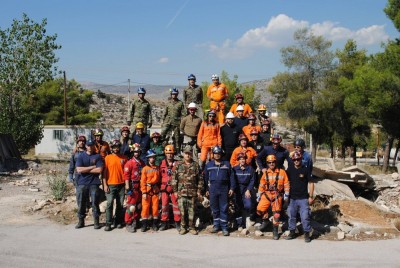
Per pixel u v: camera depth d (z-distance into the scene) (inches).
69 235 400.2
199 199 410.3
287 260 329.1
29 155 1397.6
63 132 1400.1
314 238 394.6
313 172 533.6
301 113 1560.0
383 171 1208.2
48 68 1171.3
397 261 328.2
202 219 442.6
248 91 1919.3
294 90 1600.6
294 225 390.0
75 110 2143.2
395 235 409.1
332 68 1583.4
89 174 421.4
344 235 399.2
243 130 471.2
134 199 414.6
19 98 1160.8
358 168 566.9
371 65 1067.3
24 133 1141.1
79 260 327.6
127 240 383.2
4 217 466.3
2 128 1107.3
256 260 328.8
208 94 574.6
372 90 992.9
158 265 316.8
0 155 924.0
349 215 451.2
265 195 395.2
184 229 404.5
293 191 387.9
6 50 1143.0
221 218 404.8
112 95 3336.6
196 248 359.9
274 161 394.6
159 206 427.8
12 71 1140.5
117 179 419.5
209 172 409.4
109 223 416.8
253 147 453.1
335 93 1483.8
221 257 335.9
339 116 1508.4
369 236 402.9
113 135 1401.3
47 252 347.3
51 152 1396.4
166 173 418.3
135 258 332.5
